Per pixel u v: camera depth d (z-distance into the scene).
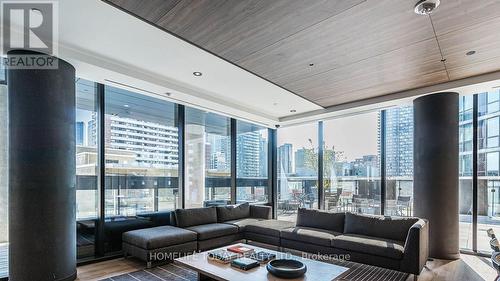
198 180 6.04
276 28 2.89
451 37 3.05
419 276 3.71
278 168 7.88
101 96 4.58
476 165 4.87
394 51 3.41
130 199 4.90
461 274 3.79
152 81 4.36
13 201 3.17
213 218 5.46
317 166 7.03
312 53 3.48
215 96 5.48
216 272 2.80
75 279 3.57
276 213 7.81
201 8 2.53
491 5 2.45
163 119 5.51
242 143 7.19
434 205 4.59
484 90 4.55
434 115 4.70
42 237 3.21
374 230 4.28
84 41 3.25
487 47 3.28
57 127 3.37
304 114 6.74
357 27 2.86
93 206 4.46
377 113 6.07
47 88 3.31
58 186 3.36
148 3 2.44
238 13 2.61
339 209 6.55
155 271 3.87
